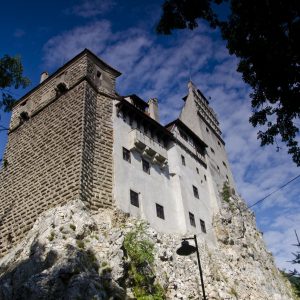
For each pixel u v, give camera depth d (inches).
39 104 1250.0
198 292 970.1
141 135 1198.3
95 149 1029.2
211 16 556.1
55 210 875.4
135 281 789.9
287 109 529.3
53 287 645.9
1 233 1031.0
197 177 1466.5
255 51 521.3
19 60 757.9
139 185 1106.7
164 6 561.9
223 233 1374.3
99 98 1163.3
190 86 2003.0
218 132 2058.3
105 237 846.5
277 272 1641.2
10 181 1139.9
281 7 482.0
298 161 547.8
